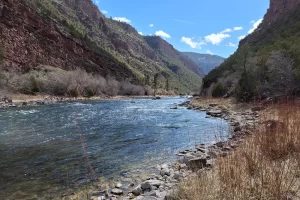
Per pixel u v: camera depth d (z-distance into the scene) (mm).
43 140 12828
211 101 41938
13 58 61375
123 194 6207
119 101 55656
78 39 98875
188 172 7230
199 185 4141
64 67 80875
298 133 5137
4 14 64188
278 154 4789
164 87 141125
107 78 92625
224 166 4473
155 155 10164
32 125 17734
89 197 6035
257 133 5469
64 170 8172
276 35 65875
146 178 7426
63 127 17062
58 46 82625
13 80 48562
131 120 21438
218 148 9680
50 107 33844
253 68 35531
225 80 54656
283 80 25172
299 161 4164
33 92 51188
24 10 72438
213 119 22016
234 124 17125
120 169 8328
